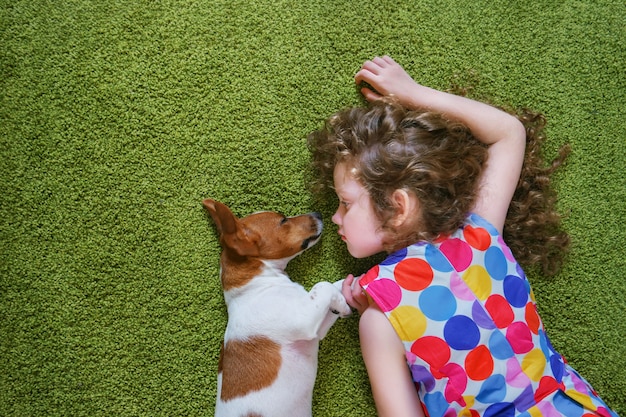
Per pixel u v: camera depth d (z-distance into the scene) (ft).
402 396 4.51
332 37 5.72
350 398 5.44
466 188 4.67
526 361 4.55
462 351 4.47
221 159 5.64
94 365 5.51
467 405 4.51
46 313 5.54
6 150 5.65
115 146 5.66
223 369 4.76
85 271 5.57
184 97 5.69
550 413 4.48
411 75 5.70
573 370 4.91
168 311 5.54
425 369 4.52
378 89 5.42
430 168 4.49
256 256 4.89
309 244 5.11
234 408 4.57
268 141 5.65
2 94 5.68
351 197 4.71
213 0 5.78
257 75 5.71
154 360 5.51
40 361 5.49
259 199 5.59
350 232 4.79
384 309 4.51
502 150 4.97
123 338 5.53
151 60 5.73
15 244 5.59
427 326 4.48
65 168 5.65
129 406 5.48
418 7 5.75
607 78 5.74
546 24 5.77
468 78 5.70
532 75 5.72
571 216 5.61
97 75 5.71
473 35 5.74
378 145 4.59
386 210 4.54
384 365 4.55
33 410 5.45
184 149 5.65
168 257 5.58
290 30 5.74
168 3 5.77
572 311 5.52
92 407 5.47
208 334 5.51
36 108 5.68
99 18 5.76
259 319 4.70
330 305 4.81
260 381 4.57
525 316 4.65
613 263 5.58
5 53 5.71
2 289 5.55
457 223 4.60
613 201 5.64
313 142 5.40
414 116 4.72
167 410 5.48
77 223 5.60
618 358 5.48
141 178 5.64
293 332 4.64
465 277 4.57
